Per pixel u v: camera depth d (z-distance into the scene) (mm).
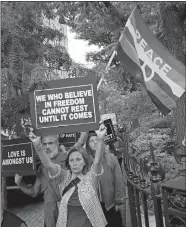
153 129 10672
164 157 6371
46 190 3926
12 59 4184
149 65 3688
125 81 8500
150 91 3648
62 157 4277
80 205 3359
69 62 4699
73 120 3543
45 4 6004
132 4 6707
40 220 7348
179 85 3533
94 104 3502
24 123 4488
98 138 3428
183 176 2562
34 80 3611
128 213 5117
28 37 4863
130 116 11000
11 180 8609
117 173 4535
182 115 6059
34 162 3889
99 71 4520
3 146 4016
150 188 3029
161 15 6484
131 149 6738
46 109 3602
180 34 6332
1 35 4223
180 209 2381
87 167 3643
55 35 5523
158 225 2918
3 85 4125
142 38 3748
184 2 5750
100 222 3340
